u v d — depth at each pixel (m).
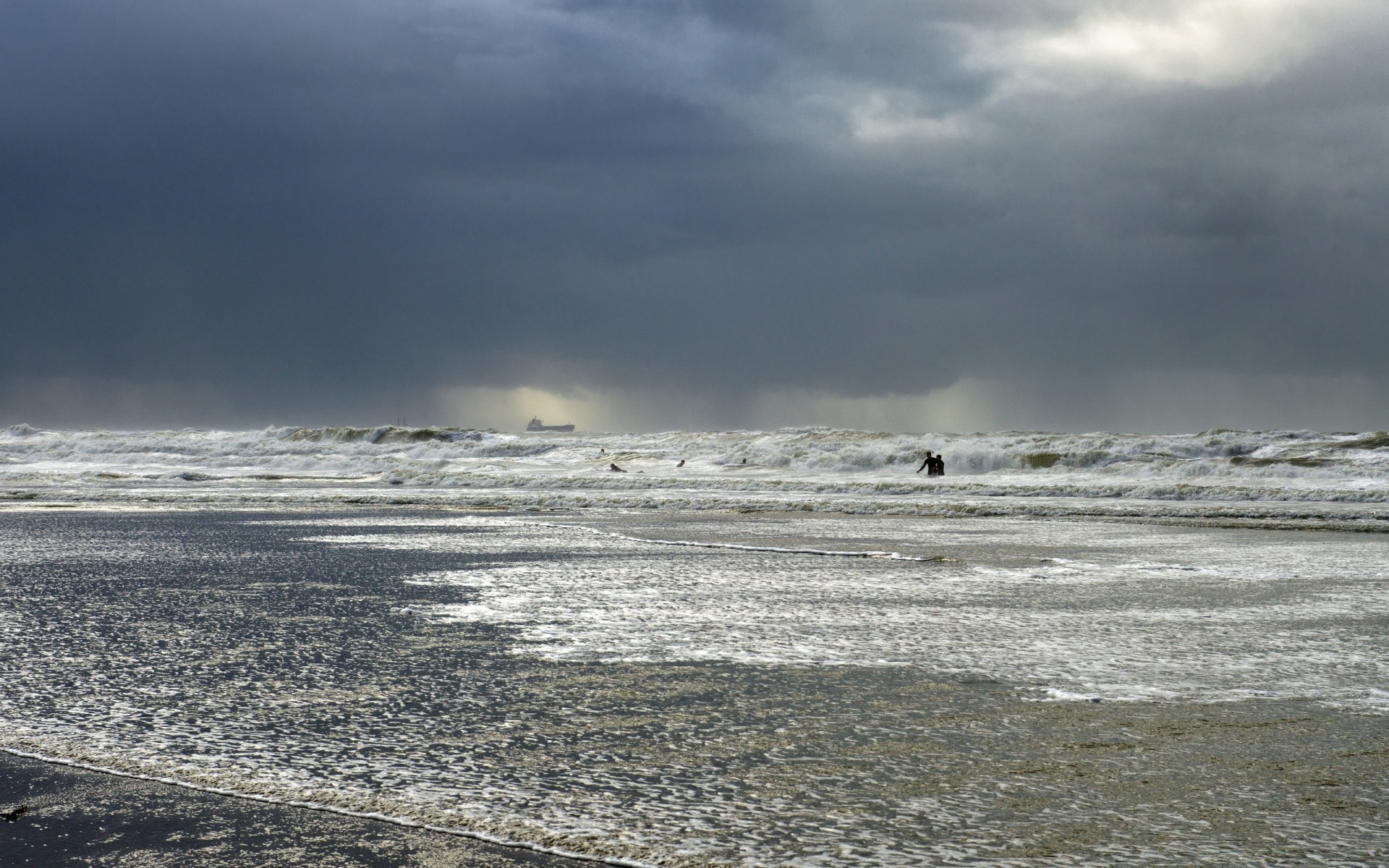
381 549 17.19
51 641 9.23
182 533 20.28
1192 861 4.34
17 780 5.56
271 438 67.38
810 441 56.28
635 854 4.51
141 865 4.48
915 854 4.45
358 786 5.39
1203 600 11.59
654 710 6.83
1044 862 4.35
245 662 8.37
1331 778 5.39
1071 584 12.84
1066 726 6.41
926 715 6.68
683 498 30.61
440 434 65.38
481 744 6.10
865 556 16.06
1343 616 10.48
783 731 6.34
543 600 11.55
